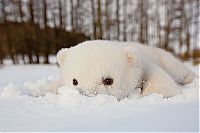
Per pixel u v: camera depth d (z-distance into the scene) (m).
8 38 22.48
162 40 28.55
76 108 2.89
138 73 3.81
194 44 27.81
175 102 2.91
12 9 22.67
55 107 2.97
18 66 16.52
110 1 21.89
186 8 27.50
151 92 3.87
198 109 2.36
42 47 22.56
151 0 28.45
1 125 2.35
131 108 2.71
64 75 3.65
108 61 3.48
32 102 3.27
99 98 3.08
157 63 5.04
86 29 21.16
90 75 3.34
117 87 3.44
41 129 2.15
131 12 27.02
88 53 3.54
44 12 22.23
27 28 22.53
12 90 4.03
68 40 20.50
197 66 14.84
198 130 1.81
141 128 1.92
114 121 2.19
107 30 20.56
